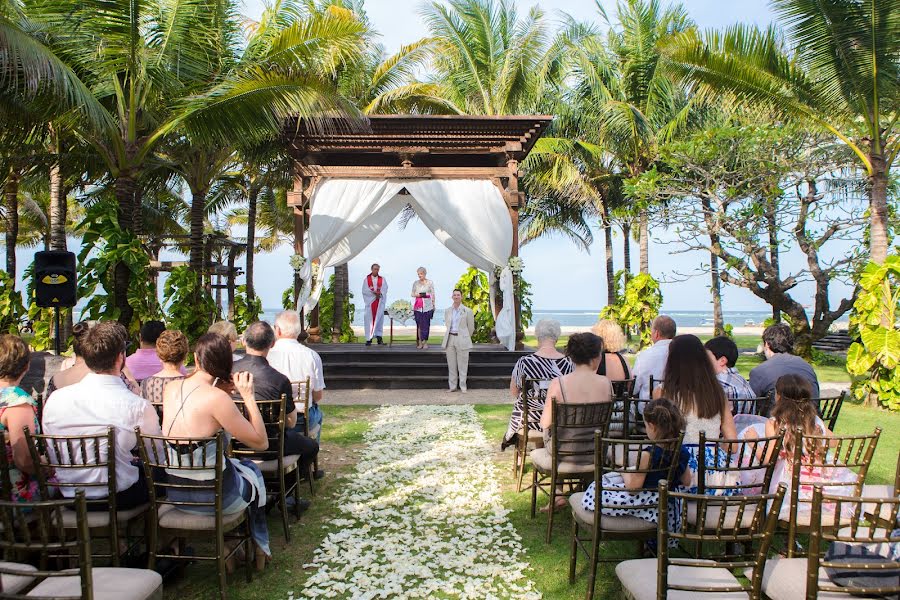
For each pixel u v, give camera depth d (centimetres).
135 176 970
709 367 371
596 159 2025
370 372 1144
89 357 329
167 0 930
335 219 1256
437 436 723
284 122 1131
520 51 1847
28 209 2391
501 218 1272
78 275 929
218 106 920
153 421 339
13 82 757
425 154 1340
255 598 334
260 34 1111
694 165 1339
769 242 1380
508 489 527
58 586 249
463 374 1094
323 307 1870
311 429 540
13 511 302
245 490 343
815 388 482
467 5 1903
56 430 325
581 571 371
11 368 316
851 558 244
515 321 1259
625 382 489
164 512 328
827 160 1247
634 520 328
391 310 1288
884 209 1056
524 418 508
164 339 416
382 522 447
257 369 426
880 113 1079
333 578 357
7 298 1254
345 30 943
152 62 919
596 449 318
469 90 1969
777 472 350
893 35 955
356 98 1598
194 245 1568
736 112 1409
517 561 382
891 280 891
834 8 973
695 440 363
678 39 1122
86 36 861
